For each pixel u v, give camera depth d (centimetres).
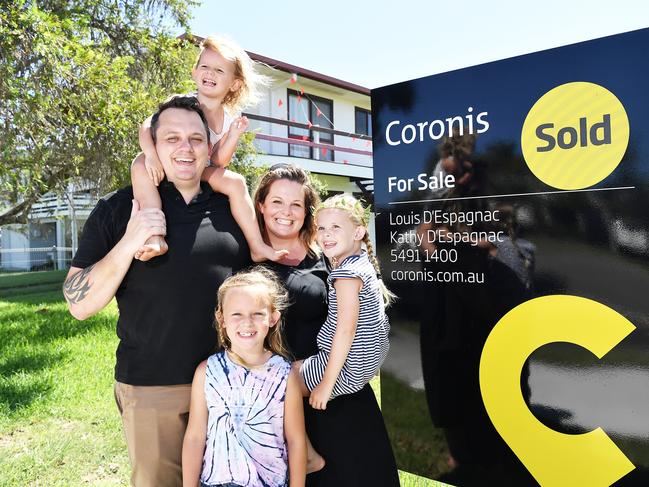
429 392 290
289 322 235
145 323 208
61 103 679
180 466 215
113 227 217
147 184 217
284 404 209
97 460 382
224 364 206
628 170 225
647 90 219
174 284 207
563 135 240
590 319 236
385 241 304
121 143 731
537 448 254
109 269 197
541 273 248
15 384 530
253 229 237
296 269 244
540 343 250
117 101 709
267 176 254
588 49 233
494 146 261
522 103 252
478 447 273
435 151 281
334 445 232
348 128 1725
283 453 209
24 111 648
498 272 261
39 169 708
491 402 267
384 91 300
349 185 1742
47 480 354
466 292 273
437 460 289
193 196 225
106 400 496
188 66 981
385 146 301
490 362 266
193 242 213
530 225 251
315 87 1605
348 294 219
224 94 306
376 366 234
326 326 232
